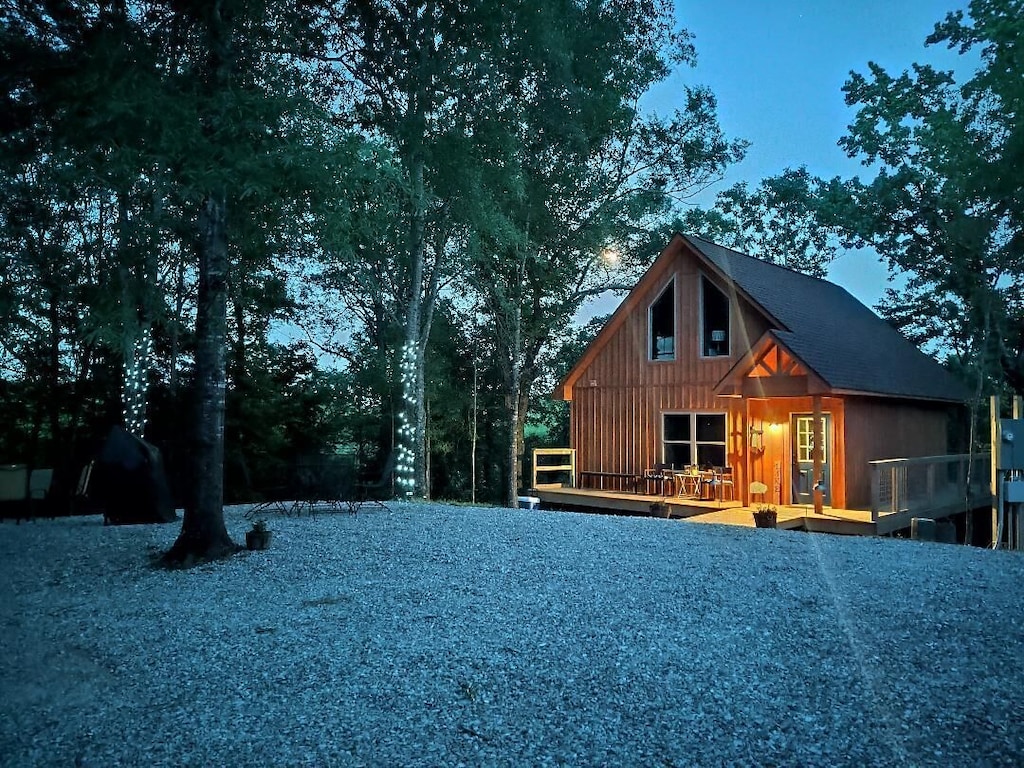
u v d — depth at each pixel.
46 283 9.55
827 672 4.62
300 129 7.60
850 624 5.68
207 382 8.42
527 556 8.47
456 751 3.60
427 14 13.66
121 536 10.02
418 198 13.14
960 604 6.29
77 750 3.63
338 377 24.75
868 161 21.86
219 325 8.48
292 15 9.21
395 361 22.44
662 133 25.61
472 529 10.56
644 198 24.86
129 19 7.57
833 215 24.53
